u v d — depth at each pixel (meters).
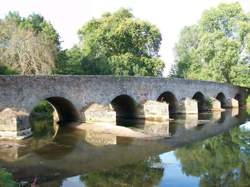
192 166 22.14
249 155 25.36
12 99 28.61
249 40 61.38
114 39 60.59
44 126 35.78
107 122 34.69
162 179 19.47
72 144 27.12
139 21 61.94
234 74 62.91
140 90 42.56
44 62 45.00
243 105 67.00
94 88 36.03
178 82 49.16
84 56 55.97
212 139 30.78
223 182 19.31
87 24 63.03
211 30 67.75
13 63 43.62
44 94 31.05
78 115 34.75
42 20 60.16
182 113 49.28
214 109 55.97
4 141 27.17
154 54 65.31
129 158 23.55
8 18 55.19
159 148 26.75
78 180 18.89
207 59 64.94
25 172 19.94
